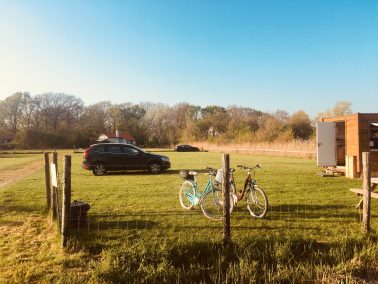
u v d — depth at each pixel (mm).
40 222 7551
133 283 5070
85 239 6176
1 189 12180
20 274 4969
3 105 79750
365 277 5402
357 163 14477
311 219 7469
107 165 16938
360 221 7277
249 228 6871
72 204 7012
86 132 74188
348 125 15188
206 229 6809
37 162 27656
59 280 4824
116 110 86500
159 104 90062
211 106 90375
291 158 30156
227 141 52938
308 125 57344
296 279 5363
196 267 5539
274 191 11047
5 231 6926
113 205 9016
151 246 5820
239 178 14641
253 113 87000
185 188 8688
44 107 83750
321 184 12648
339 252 5930
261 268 5602
